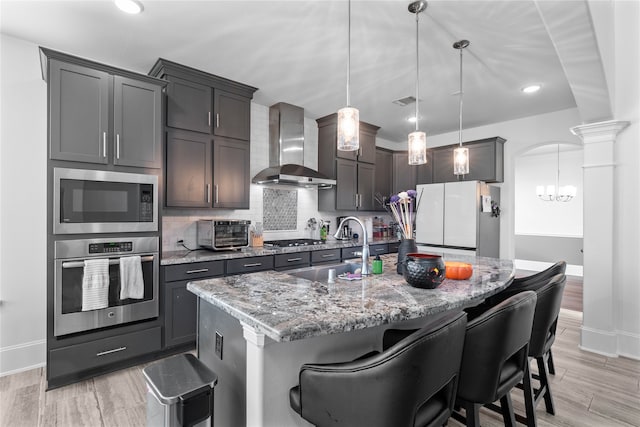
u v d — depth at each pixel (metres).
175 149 2.92
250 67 2.95
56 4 2.06
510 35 2.39
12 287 2.44
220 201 3.23
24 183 2.49
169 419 1.15
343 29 2.33
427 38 2.44
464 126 4.80
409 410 0.94
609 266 2.79
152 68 2.96
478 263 2.40
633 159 2.73
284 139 3.90
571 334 3.27
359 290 1.53
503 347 1.21
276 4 2.06
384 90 3.45
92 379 2.34
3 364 2.39
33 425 1.83
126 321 2.44
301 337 1.01
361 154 4.69
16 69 2.46
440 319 1.03
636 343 2.71
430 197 4.61
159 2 2.04
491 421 1.88
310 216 4.51
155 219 2.60
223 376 1.46
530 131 4.36
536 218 7.40
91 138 2.33
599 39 2.21
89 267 2.27
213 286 1.57
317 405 1.05
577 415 1.95
